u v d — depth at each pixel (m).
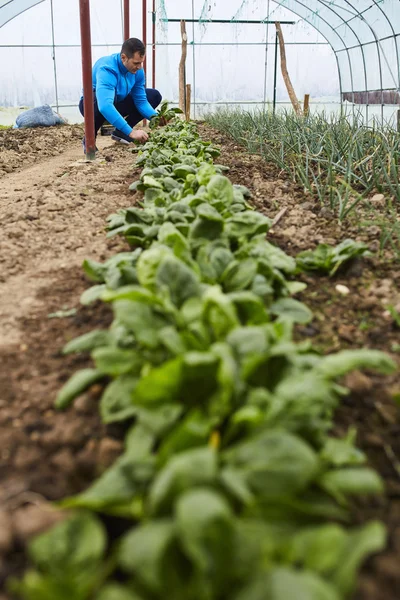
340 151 4.53
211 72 14.24
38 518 1.24
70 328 2.13
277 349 1.35
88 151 6.16
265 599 0.87
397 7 10.01
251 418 1.19
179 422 1.32
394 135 4.80
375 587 1.11
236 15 13.41
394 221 3.16
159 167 4.15
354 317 2.19
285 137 5.51
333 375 1.34
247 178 4.65
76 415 1.60
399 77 9.80
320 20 13.31
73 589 0.98
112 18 13.70
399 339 2.01
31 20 12.90
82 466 1.42
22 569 1.16
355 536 1.01
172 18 13.90
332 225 3.31
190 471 1.03
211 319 1.47
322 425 1.31
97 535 1.05
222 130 8.88
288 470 1.08
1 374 1.83
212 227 2.37
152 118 7.93
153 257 1.74
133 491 1.16
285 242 3.07
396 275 2.53
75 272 2.70
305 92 14.44
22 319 2.23
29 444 1.51
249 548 0.96
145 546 0.93
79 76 13.41
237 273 1.91
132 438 1.29
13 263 2.88
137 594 1.00
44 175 5.59
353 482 1.15
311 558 1.00
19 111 13.52
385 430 1.55
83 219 3.61
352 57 13.20
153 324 1.47
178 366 1.25
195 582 0.96
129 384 1.47
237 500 1.14
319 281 2.51
